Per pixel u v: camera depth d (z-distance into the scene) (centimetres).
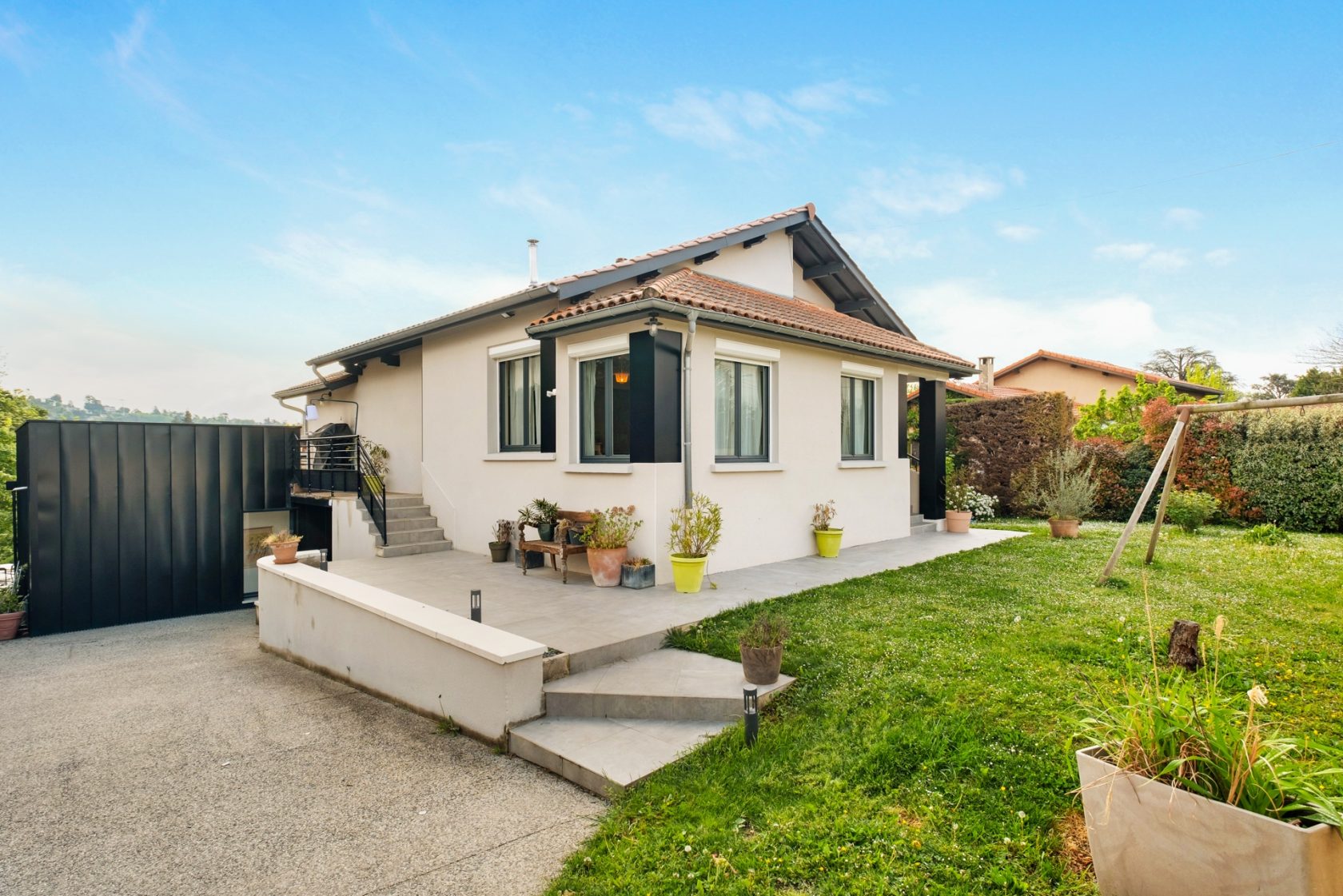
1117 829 263
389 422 1441
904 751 400
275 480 1345
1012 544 1172
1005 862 303
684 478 855
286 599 791
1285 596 743
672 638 627
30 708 639
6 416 2056
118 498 1163
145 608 1184
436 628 543
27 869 349
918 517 1437
